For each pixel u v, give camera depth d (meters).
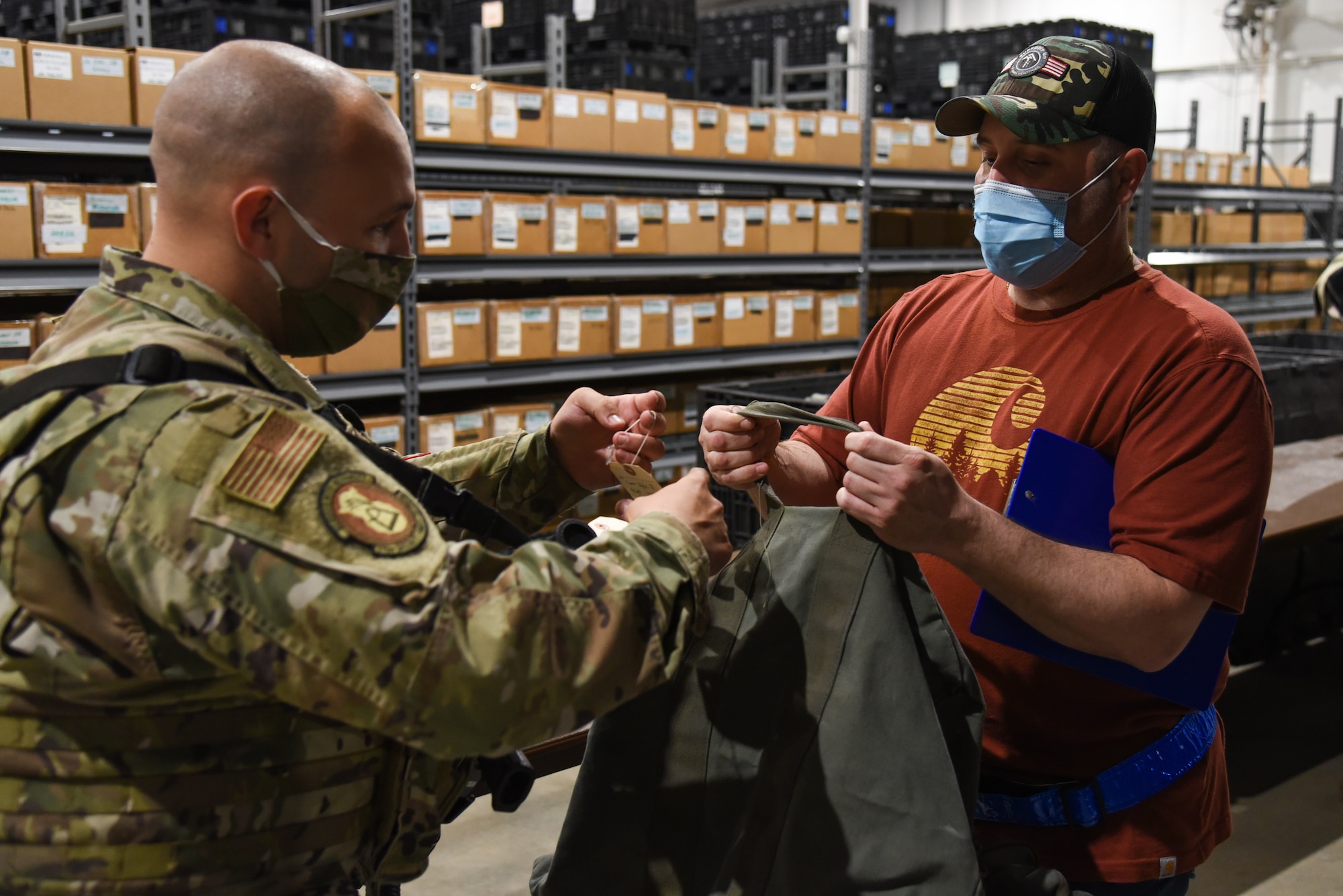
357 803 0.87
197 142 0.82
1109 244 1.18
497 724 0.75
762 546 1.08
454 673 0.73
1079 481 1.10
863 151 4.89
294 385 0.86
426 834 0.93
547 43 4.66
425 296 4.05
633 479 1.02
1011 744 1.20
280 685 0.73
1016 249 1.18
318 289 0.87
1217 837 1.23
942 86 6.66
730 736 1.04
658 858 1.05
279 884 0.83
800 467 1.35
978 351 1.27
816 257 4.79
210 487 0.73
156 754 0.77
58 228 2.92
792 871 0.97
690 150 4.28
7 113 2.86
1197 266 7.12
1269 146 10.15
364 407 3.97
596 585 0.81
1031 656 1.18
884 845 0.95
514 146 3.79
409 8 3.51
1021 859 1.05
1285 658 3.92
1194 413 1.06
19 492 0.73
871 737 0.97
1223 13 10.11
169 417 0.74
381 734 0.81
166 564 0.72
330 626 0.72
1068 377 1.17
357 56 4.19
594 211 3.99
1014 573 1.00
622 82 4.98
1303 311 7.52
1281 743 3.26
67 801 0.77
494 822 2.78
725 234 4.42
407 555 0.75
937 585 1.25
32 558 0.73
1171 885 1.19
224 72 0.82
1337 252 7.59
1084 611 1.00
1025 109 1.12
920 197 6.44
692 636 1.06
